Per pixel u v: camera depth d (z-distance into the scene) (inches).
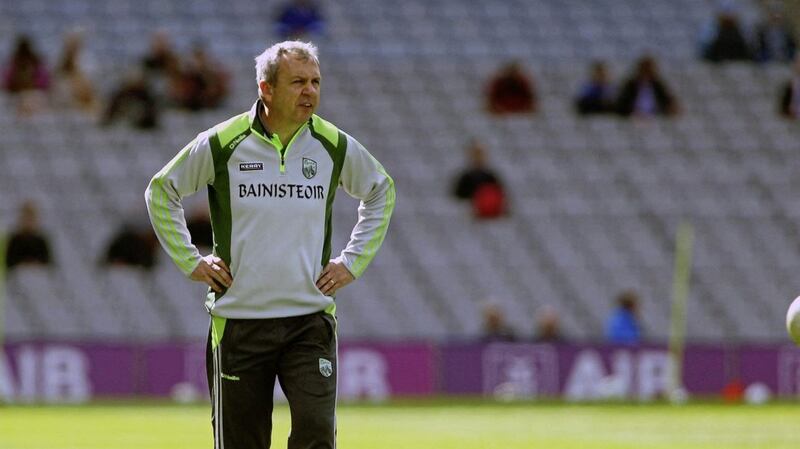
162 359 3009.4
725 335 3722.9
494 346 3112.7
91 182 3777.1
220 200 998.4
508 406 2815.0
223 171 992.2
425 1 4608.8
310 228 1000.9
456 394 3093.0
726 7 4574.3
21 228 3395.7
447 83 4313.5
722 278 3823.8
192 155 992.2
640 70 4195.4
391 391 3070.9
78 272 3494.1
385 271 3646.7
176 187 996.6
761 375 3196.4
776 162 4197.8
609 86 4244.6
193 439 1989.4
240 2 4505.4
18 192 3722.9
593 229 3860.7
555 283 3705.7
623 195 4005.9
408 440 1990.7
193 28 4399.6
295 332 1000.2
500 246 3745.1
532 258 3747.5
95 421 2333.9
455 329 3582.7
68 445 1889.8
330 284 1013.2
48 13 4389.8
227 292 1002.1
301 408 981.2
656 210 3971.5
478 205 3764.8
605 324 3666.3
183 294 3467.0
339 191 3750.0
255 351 999.0
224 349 1003.9
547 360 3127.5
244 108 4072.3
